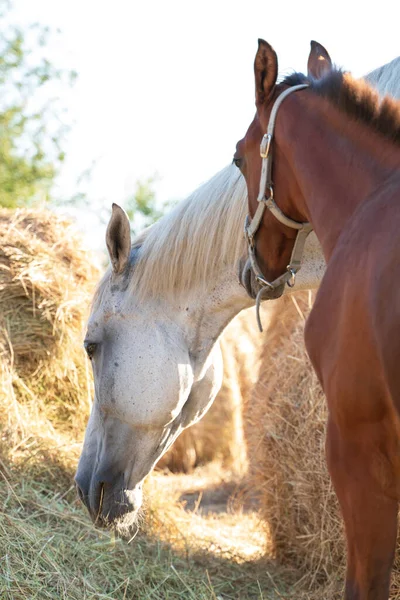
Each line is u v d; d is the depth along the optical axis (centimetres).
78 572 283
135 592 291
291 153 204
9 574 259
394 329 151
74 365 427
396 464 169
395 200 171
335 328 173
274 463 363
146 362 269
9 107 976
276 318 412
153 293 274
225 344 660
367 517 174
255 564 363
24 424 383
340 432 177
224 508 506
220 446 657
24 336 413
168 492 445
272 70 209
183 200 277
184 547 356
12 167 968
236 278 263
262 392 391
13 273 415
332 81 201
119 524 279
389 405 162
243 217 255
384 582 175
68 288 428
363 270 167
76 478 287
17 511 306
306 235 224
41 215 461
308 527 350
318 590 322
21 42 981
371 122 190
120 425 276
